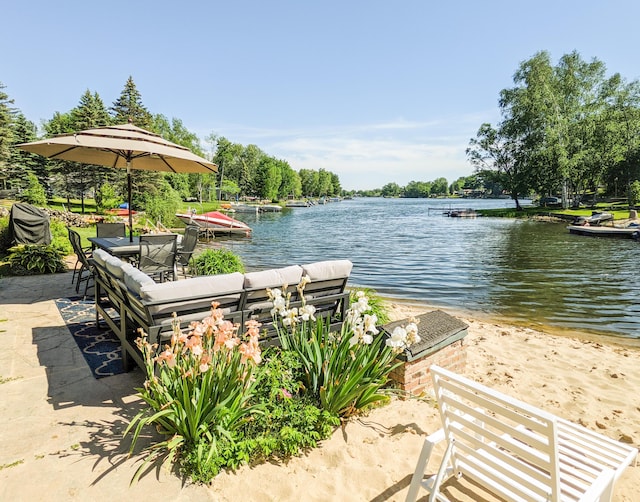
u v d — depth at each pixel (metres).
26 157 43.38
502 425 1.73
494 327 6.57
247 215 49.97
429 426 2.98
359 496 2.21
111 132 5.66
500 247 19.02
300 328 3.59
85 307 5.75
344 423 2.96
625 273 12.14
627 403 3.68
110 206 33.84
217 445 2.33
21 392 3.17
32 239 9.90
